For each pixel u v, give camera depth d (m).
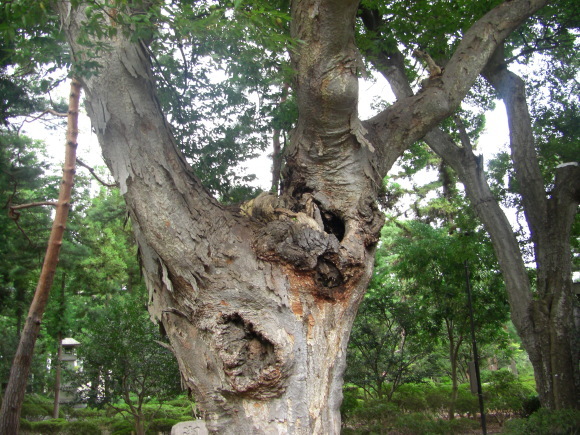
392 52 10.80
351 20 4.46
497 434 13.47
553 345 11.95
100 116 4.41
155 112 4.52
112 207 24.98
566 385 11.66
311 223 4.53
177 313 4.26
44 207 18.16
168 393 13.48
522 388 19.09
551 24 13.80
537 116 15.48
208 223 4.33
